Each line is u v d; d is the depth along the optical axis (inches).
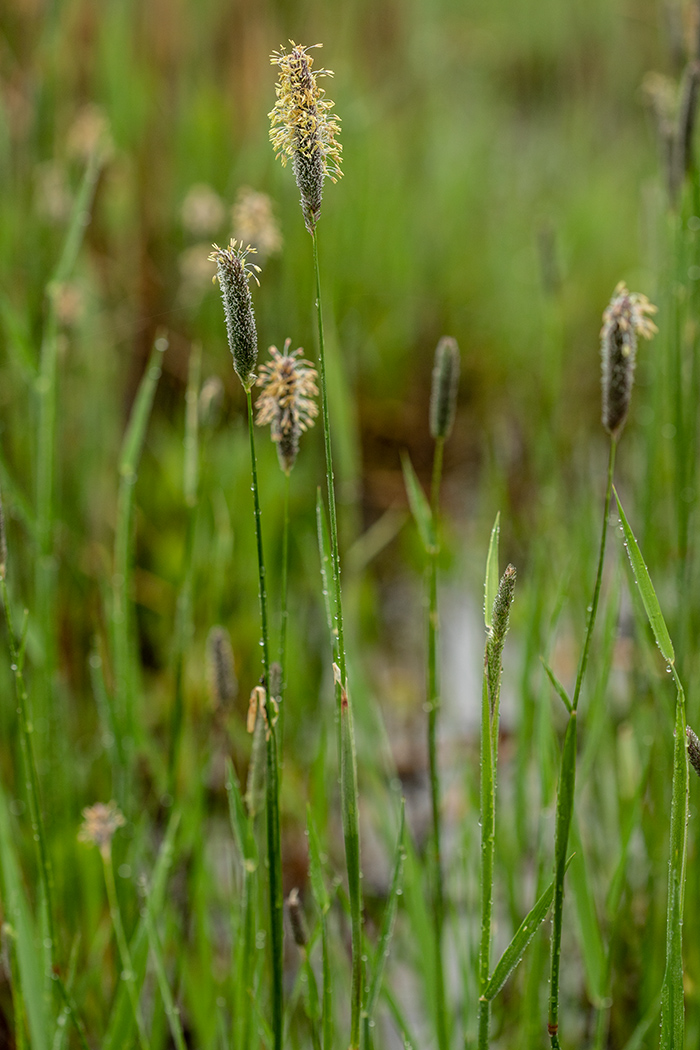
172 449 53.1
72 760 36.1
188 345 62.6
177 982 31.1
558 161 103.3
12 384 44.9
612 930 29.8
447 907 33.2
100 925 33.8
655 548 33.9
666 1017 26.7
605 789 34.3
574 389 71.4
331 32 81.8
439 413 29.6
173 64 77.3
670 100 35.5
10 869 29.5
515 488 57.8
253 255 39.7
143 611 48.1
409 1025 33.0
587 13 116.7
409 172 93.2
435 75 101.0
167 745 41.6
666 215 33.3
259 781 28.0
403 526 61.2
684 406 33.1
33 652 34.4
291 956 33.5
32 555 40.9
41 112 48.8
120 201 65.0
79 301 50.6
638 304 26.4
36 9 53.2
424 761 44.4
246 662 44.6
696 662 32.6
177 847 31.9
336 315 66.8
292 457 27.2
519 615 47.4
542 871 30.6
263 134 68.2
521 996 32.6
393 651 52.1
